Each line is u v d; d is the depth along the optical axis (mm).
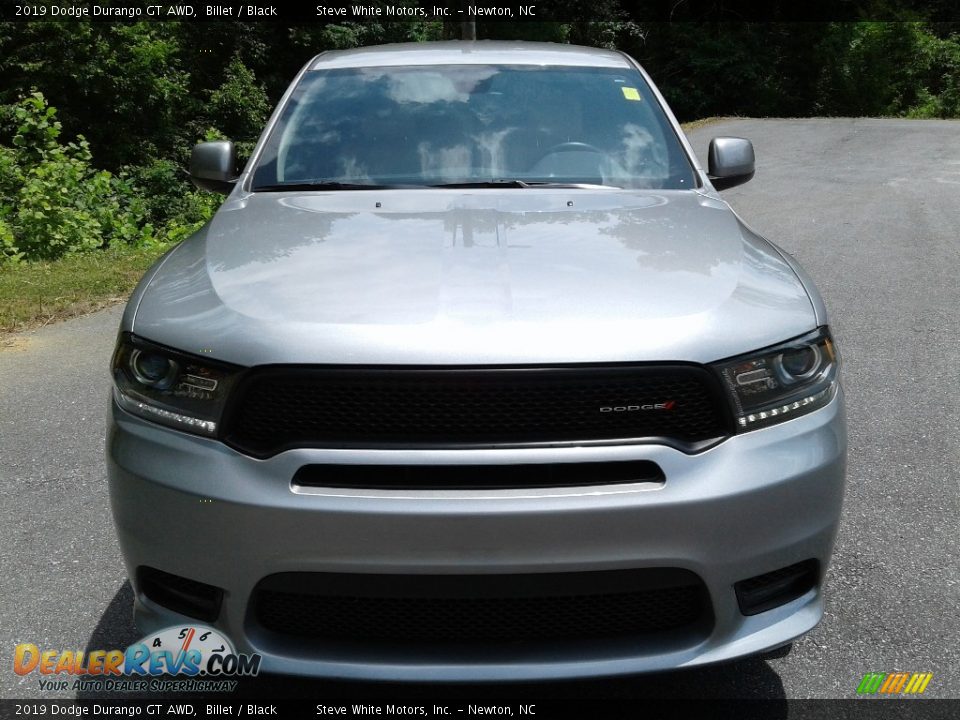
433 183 3234
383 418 1981
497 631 2070
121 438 2174
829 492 2189
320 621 2080
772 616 2180
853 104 43875
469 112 3520
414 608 2051
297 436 2000
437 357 1974
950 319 6285
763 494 2059
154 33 27938
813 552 2191
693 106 42375
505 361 1973
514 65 3805
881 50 44156
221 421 2049
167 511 2070
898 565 3129
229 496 1997
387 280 2264
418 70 3773
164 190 25891
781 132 23250
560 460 1961
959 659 2607
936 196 12773
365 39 33219
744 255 2535
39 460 4047
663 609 2100
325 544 1970
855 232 9789
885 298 6879
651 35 43406
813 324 2264
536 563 1970
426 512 1941
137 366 2191
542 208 2891
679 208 2951
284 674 2062
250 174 3330
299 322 2080
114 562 3160
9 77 25062
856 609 2863
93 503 3619
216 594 2084
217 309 2189
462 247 2484
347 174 3289
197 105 29312
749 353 2109
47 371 5340
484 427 1980
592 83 3711
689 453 2029
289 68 33750
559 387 1988
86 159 11438
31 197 9320
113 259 8688
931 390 4863
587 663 2043
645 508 1974
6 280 7500
